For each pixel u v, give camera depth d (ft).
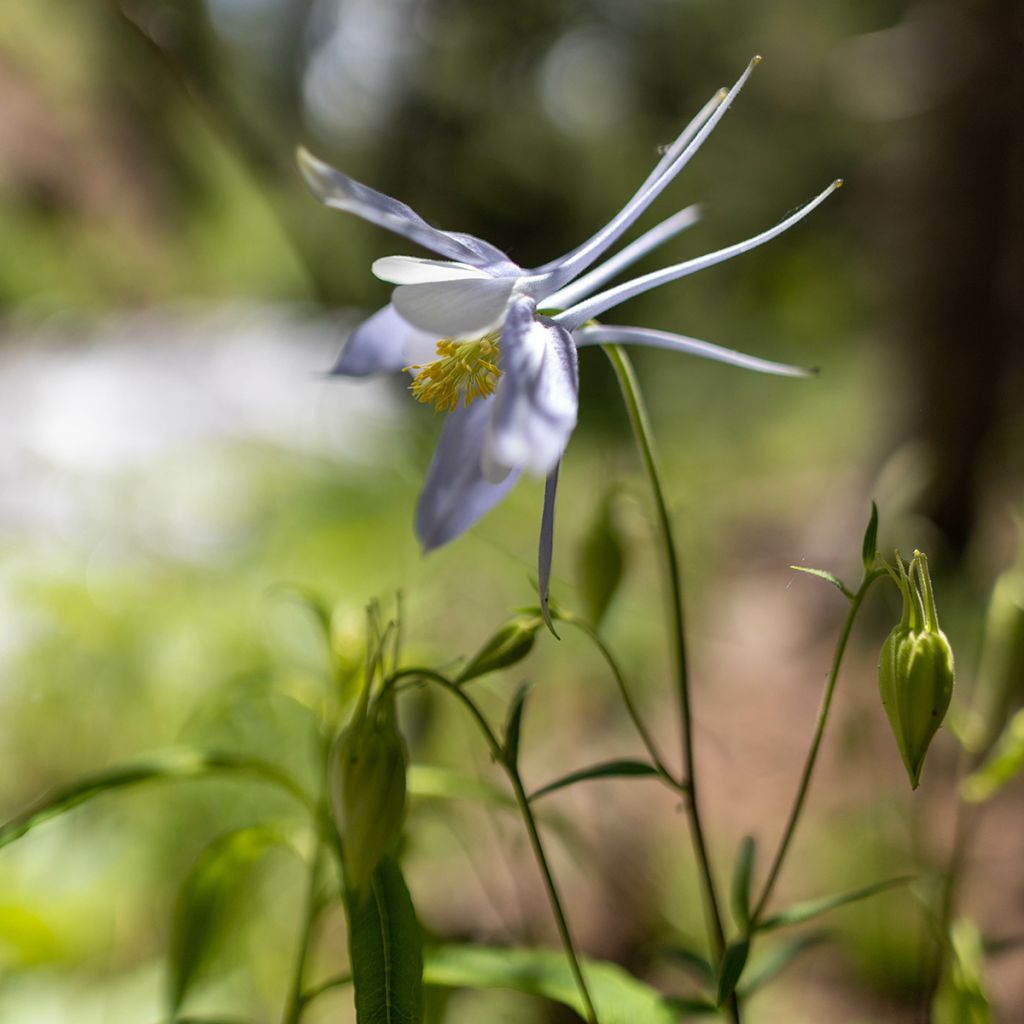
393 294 1.27
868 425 5.27
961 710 1.54
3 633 2.35
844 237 8.01
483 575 2.58
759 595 4.29
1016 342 4.42
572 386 1.23
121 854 1.92
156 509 3.12
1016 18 4.36
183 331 4.49
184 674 2.28
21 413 3.64
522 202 7.14
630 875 2.25
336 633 1.46
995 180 4.43
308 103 3.81
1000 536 4.40
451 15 6.24
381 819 1.27
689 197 8.23
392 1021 1.26
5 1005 1.72
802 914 1.34
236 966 1.78
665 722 3.08
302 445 3.60
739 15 8.04
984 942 1.50
